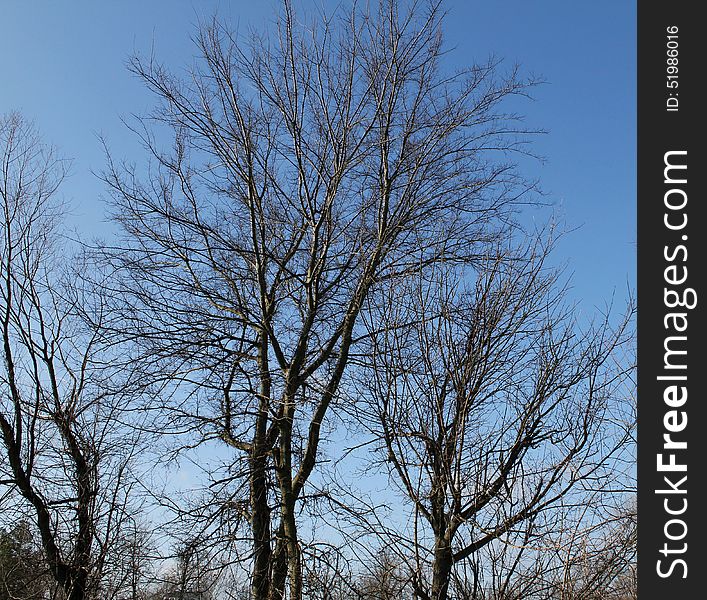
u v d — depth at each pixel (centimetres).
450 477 855
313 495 1187
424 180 1344
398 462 890
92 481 1398
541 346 952
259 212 1448
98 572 1320
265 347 1484
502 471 865
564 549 797
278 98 1441
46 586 1427
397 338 930
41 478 1491
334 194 1388
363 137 1377
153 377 1373
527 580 812
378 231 1311
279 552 1235
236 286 1489
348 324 1301
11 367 1566
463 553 868
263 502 1298
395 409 899
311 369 1360
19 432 1530
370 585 908
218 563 1184
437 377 906
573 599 787
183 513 1237
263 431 1403
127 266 1450
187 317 1432
